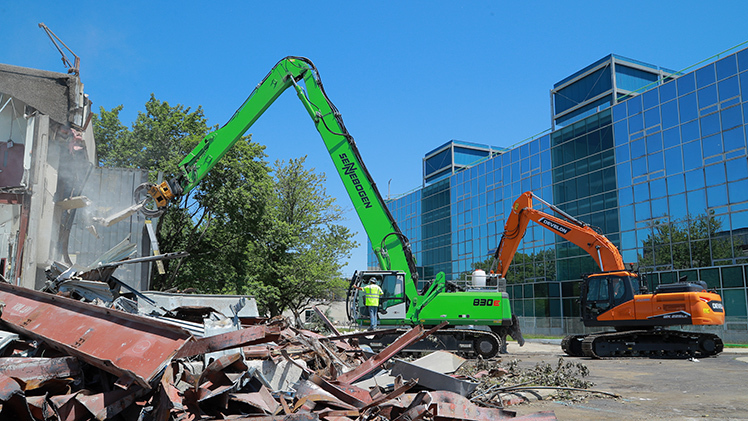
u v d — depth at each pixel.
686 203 27.66
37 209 11.62
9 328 6.04
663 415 7.11
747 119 25.19
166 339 4.34
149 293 8.57
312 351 7.16
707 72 27.14
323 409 5.04
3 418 4.08
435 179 57.41
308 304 30.91
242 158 25.33
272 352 6.48
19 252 11.28
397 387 5.90
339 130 14.35
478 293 15.59
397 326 15.16
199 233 26.55
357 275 15.11
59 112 13.02
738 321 25.05
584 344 17.17
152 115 25.86
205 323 5.95
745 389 9.68
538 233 36.56
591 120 33.38
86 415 4.23
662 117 29.17
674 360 16.56
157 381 4.27
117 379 4.58
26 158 11.80
